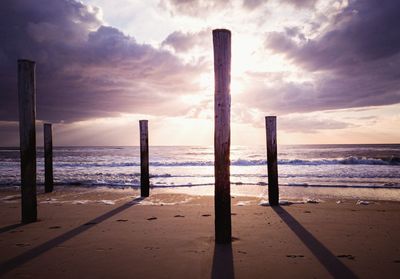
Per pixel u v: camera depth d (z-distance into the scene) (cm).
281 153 4612
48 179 1233
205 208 845
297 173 1847
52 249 488
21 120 664
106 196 1107
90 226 644
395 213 767
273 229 606
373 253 459
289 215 743
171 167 2492
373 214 755
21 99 655
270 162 885
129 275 384
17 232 596
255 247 490
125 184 1457
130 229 613
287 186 1333
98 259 440
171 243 512
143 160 1082
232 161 2756
